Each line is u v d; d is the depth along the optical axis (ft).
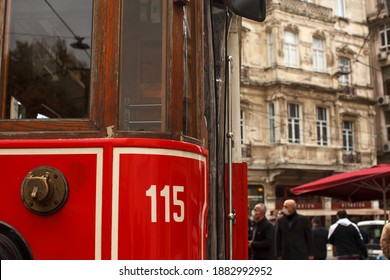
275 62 74.69
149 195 6.43
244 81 73.87
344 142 81.71
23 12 7.23
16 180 6.54
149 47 7.13
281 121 73.61
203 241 7.32
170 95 7.05
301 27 77.77
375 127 87.30
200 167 7.27
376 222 48.01
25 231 6.45
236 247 10.11
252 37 75.97
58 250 6.36
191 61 7.72
